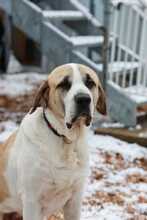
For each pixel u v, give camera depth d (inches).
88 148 155.9
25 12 389.7
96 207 225.9
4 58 579.8
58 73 149.3
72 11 426.9
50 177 149.0
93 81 152.3
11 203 166.4
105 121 364.2
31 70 627.2
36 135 149.9
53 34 376.2
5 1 399.9
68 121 143.8
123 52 404.2
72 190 157.4
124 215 218.7
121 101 353.7
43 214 160.2
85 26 432.8
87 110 143.8
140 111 386.3
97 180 263.1
